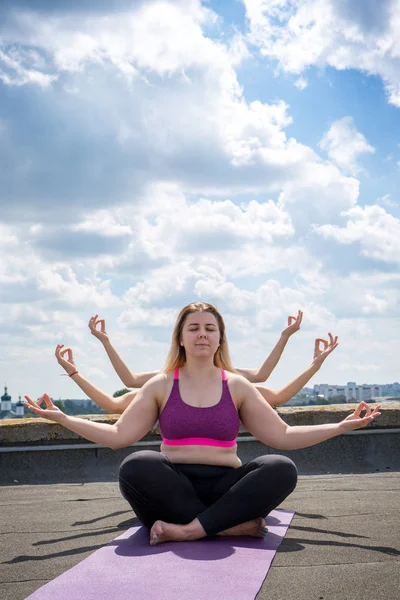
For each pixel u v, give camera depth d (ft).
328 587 9.20
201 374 13.51
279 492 12.31
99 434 13.00
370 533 12.84
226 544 11.81
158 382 13.56
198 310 13.61
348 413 24.62
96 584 9.46
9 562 10.97
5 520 14.93
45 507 16.79
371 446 24.63
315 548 11.61
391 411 24.73
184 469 12.96
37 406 12.78
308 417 24.54
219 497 12.82
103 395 17.67
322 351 17.75
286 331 18.60
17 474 23.13
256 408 13.52
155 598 8.82
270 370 18.49
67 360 17.76
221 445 13.10
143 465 12.28
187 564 10.43
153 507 12.44
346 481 20.90
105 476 23.32
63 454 23.53
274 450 24.17
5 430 23.35
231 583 9.41
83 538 12.79
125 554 11.18
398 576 9.66
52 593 9.07
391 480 20.90
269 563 10.46
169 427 13.08
